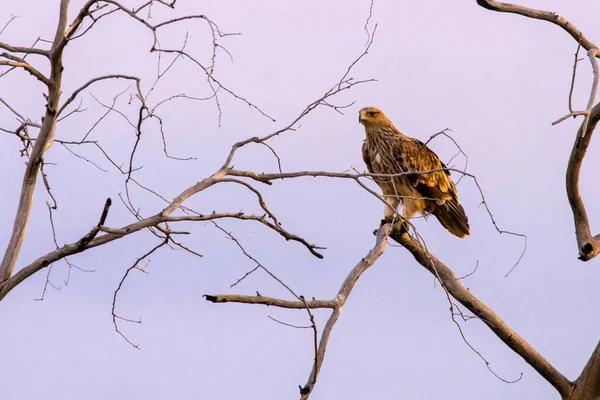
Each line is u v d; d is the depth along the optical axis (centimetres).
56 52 1088
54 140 1169
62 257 1076
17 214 1177
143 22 1016
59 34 1082
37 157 1157
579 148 1387
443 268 1397
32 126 1212
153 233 1103
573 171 1414
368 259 1167
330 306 1088
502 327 1431
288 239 1080
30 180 1173
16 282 1080
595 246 1431
